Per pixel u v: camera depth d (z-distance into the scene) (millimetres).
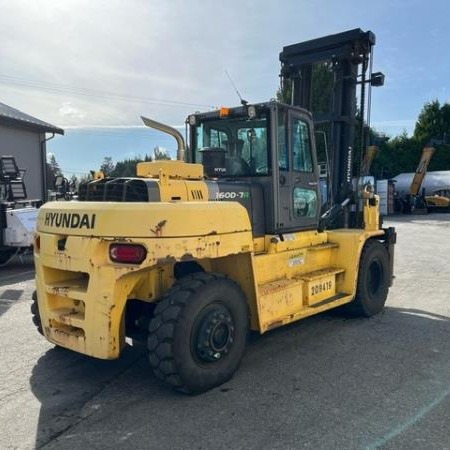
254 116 4652
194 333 3584
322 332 5266
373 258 5875
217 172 5082
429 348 4727
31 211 9531
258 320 4180
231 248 3832
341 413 3369
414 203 30156
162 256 3402
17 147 15695
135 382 3941
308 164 5387
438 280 8156
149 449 2945
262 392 3713
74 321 3732
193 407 3479
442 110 40062
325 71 6711
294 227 5145
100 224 3568
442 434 3084
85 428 3207
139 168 4445
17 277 8633
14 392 3773
